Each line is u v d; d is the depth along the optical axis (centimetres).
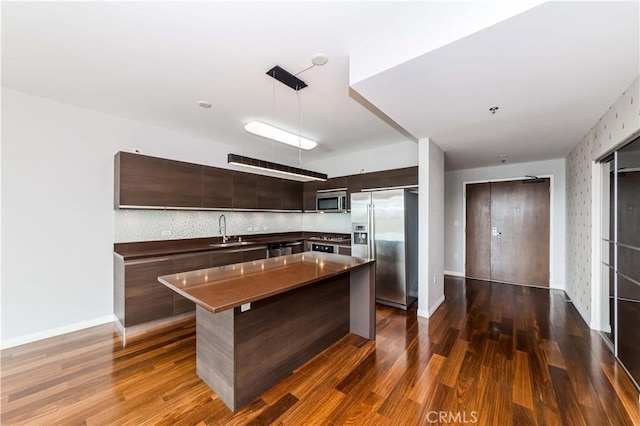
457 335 283
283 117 330
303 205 551
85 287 304
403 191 375
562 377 207
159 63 214
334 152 509
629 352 213
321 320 252
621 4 121
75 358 237
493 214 528
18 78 238
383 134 399
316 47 193
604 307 284
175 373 215
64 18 163
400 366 225
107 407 178
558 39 147
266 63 213
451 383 202
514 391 192
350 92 262
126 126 336
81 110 301
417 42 164
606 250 276
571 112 255
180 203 355
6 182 259
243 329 183
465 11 146
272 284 193
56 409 176
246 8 155
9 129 259
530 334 283
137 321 289
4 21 165
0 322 255
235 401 177
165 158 360
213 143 432
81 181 302
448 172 582
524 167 497
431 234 354
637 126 194
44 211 279
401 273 373
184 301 324
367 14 162
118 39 184
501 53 160
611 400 182
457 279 538
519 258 501
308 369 223
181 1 150
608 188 271
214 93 265
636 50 157
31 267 271
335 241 462
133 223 342
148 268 298
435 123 287
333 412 175
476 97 222
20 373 214
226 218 449
